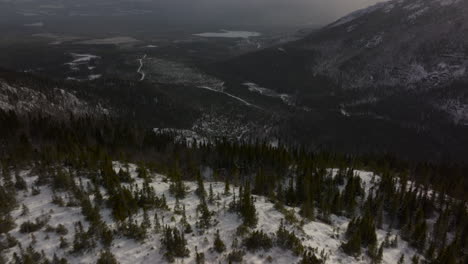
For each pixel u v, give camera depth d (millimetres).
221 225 24328
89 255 18781
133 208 24453
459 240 32562
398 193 42812
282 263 20469
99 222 21719
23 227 20531
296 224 26812
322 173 46875
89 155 36312
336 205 36906
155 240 21016
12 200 24062
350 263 22812
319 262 20906
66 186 27406
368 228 27750
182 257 19516
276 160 52844
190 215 25422
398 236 33656
